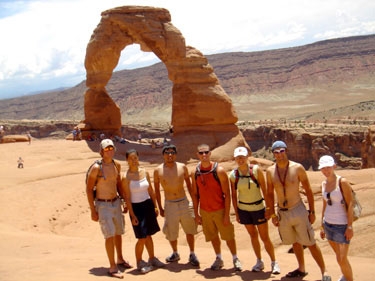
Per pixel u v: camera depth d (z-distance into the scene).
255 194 8.45
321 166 7.47
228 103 28.38
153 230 8.75
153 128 106.69
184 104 28.14
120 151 26.64
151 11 29.00
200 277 8.19
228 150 26.72
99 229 16.55
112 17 28.97
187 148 26.36
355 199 7.43
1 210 17.03
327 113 144.00
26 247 10.94
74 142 29.11
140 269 8.52
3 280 7.27
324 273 7.83
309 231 7.95
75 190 20.05
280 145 7.97
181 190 9.08
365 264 9.54
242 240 14.41
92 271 8.34
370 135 30.72
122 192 8.73
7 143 33.19
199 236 15.05
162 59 28.92
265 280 8.02
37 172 22.55
